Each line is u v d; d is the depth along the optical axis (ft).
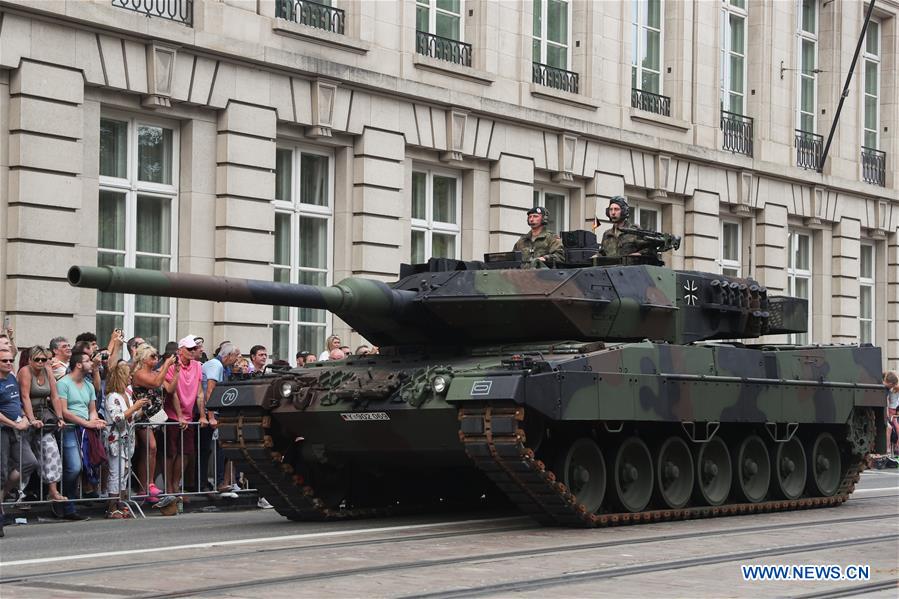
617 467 55.47
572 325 56.65
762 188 125.18
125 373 61.62
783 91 128.47
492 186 99.30
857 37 138.72
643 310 59.11
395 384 53.78
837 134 135.85
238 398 56.70
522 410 49.90
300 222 88.28
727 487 60.90
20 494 56.85
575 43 107.24
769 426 63.41
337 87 87.51
